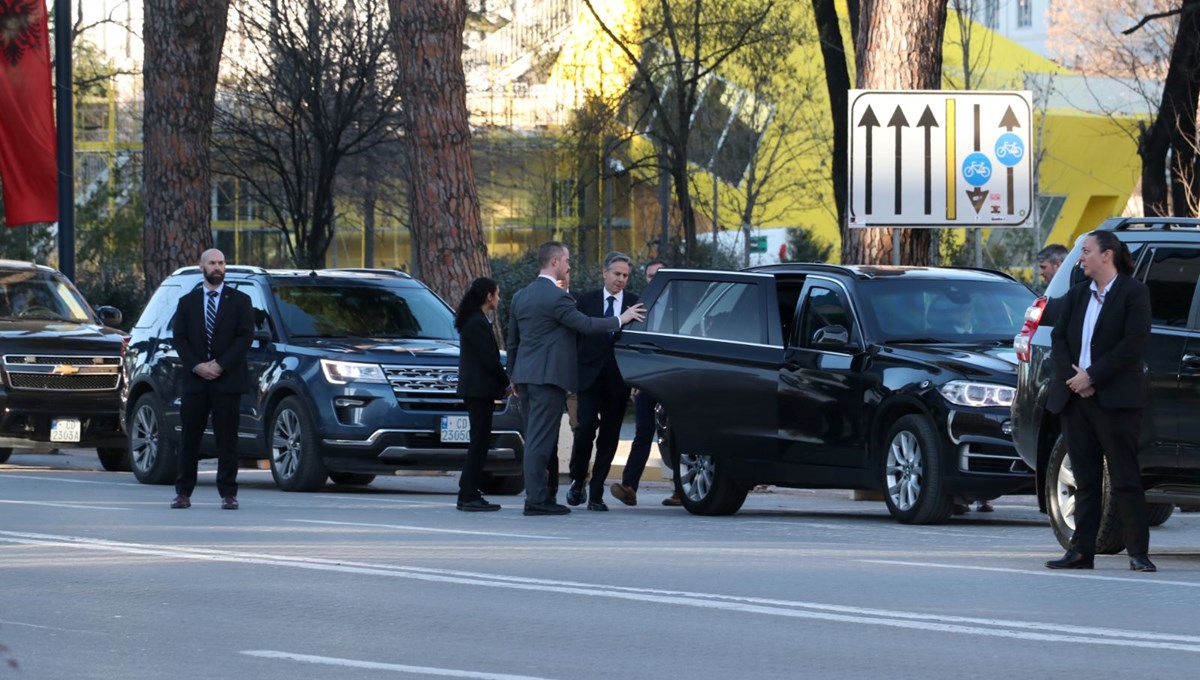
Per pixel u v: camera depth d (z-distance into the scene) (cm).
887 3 6931
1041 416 4097
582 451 5612
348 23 13925
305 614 3056
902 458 4891
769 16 14075
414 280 6612
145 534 4353
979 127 6519
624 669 2531
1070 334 3716
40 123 8900
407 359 5869
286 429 6000
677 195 13588
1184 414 3809
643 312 5144
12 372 7306
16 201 8912
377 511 5191
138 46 17138
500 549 4075
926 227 6531
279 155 14375
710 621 2981
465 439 5862
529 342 5119
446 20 7925
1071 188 19475
